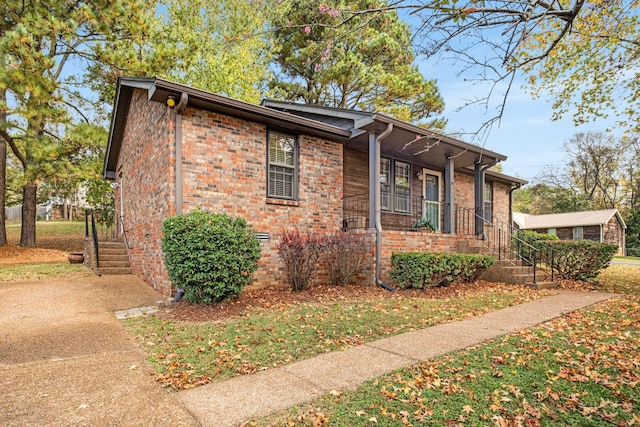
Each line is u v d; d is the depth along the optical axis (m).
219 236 5.84
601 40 6.77
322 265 8.42
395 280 8.02
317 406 2.85
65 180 13.00
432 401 2.93
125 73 12.59
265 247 7.80
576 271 9.91
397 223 11.32
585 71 8.53
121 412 2.77
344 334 4.75
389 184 11.20
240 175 7.54
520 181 15.66
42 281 8.41
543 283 8.73
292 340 4.49
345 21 3.77
